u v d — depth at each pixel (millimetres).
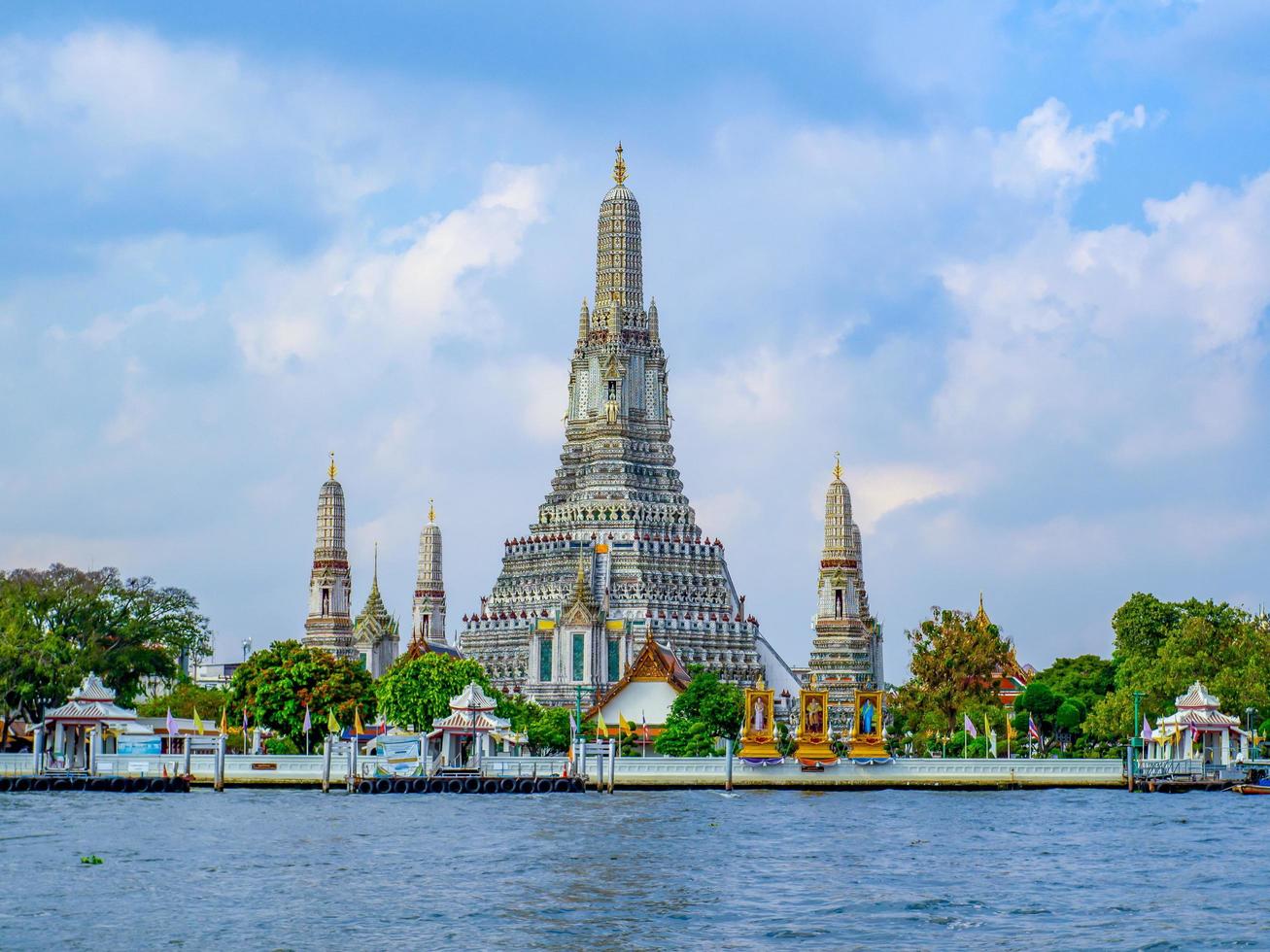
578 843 149750
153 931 109688
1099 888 126500
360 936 108500
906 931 110625
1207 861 140375
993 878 130875
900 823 169250
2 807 179500
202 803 187125
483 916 114812
